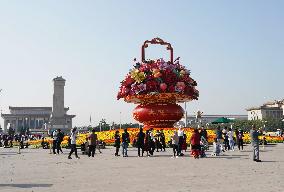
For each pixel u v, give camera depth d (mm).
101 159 23156
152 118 39750
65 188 11039
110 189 10750
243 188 10656
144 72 39531
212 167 17031
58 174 14914
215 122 38875
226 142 31016
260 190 10258
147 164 19016
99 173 15102
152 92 38688
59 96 144125
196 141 23000
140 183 11984
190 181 12320
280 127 138750
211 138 38938
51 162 21297
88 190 10594
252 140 20172
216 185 11328
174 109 39781
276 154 25859
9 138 51031
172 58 42344
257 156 20031
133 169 16578
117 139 26406
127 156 25500
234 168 16469
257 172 14820
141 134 25562
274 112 192125
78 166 18453
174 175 14086
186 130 40531
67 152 32906
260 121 135375
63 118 143250
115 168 17141
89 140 25766
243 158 22547
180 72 39875
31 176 14312
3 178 13719
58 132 30766
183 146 27641
